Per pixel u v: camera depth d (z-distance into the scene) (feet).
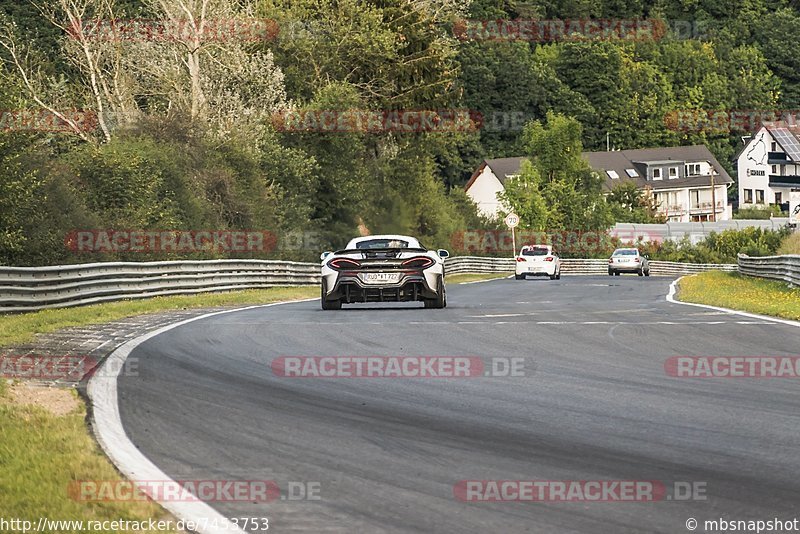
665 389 80.89
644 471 54.54
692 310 160.25
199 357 99.91
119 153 288.71
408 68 447.83
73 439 60.70
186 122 346.74
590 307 170.30
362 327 130.11
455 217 545.44
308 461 57.21
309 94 430.61
